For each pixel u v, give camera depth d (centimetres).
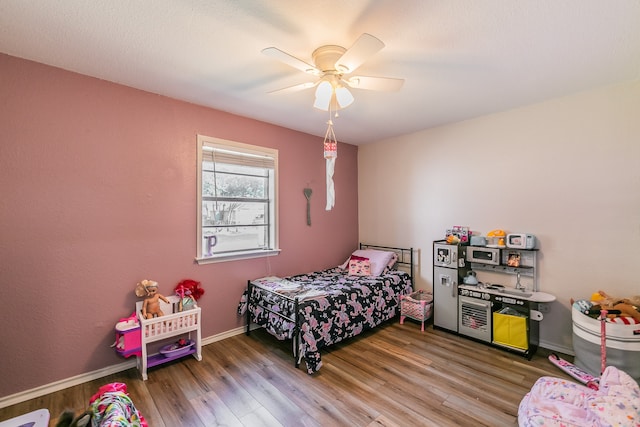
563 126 264
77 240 218
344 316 275
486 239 308
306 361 234
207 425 178
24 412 187
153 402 198
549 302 274
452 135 339
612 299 227
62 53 191
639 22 157
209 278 287
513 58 196
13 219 195
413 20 156
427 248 365
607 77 226
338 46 179
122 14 152
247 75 222
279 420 182
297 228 362
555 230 271
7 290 193
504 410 189
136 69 212
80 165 219
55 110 208
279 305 265
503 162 300
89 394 207
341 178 420
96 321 226
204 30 166
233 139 302
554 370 238
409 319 357
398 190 394
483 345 284
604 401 147
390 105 282
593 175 251
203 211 290
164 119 258
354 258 374
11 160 194
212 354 266
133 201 242
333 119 323
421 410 190
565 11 149
